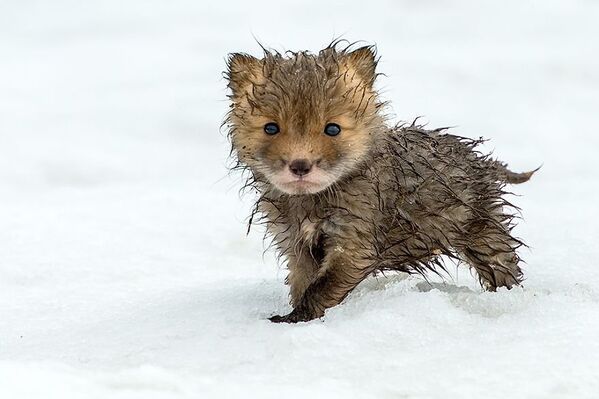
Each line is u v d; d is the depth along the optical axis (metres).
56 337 9.50
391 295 9.49
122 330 9.30
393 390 7.37
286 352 8.08
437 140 11.00
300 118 9.59
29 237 14.25
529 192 17.58
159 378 7.41
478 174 10.95
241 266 13.30
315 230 9.96
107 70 33.34
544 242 13.41
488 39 36.25
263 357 8.16
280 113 9.62
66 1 46.59
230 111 10.59
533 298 9.30
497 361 7.75
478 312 9.13
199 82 30.66
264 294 10.81
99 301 11.17
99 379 7.44
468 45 35.22
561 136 23.31
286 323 9.27
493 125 24.50
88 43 38.62
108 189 18.83
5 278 12.42
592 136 23.33
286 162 9.52
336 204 9.83
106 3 46.12
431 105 26.56
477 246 10.79
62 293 11.67
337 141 9.69
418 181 10.27
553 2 41.66
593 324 8.38
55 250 13.59
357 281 9.90
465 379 7.49
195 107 27.42
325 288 9.84
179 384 7.33
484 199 10.77
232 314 9.53
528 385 7.34
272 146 9.70
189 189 18.19
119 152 23.44
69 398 6.93
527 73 30.27
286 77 9.78
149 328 9.21
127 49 36.69
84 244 13.91
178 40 37.56
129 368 7.86
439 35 37.16
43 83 31.86
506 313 9.00
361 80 10.23
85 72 33.34
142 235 14.53
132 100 28.58
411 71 30.61
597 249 12.77
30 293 11.73
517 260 11.17
